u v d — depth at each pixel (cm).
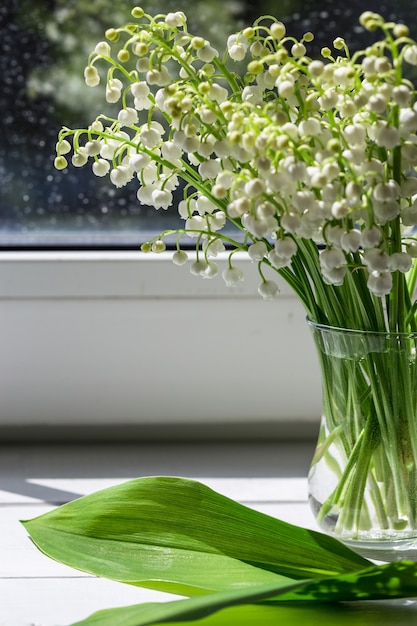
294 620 62
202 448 86
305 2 85
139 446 86
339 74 61
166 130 87
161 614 59
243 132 61
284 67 62
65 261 84
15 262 84
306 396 87
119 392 86
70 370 86
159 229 88
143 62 64
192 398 87
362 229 65
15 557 71
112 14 85
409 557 68
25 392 86
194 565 65
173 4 85
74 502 68
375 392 66
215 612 61
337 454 67
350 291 65
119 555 66
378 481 67
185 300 85
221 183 63
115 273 85
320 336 67
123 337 86
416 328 67
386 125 60
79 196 87
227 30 85
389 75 60
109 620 60
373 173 60
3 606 66
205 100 62
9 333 85
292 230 60
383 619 63
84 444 86
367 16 60
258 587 61
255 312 86
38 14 85
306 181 61
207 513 67
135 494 68
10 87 85
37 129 86
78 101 86
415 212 63
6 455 84
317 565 65
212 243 67
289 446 86
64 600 67
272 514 75
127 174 65
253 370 87
